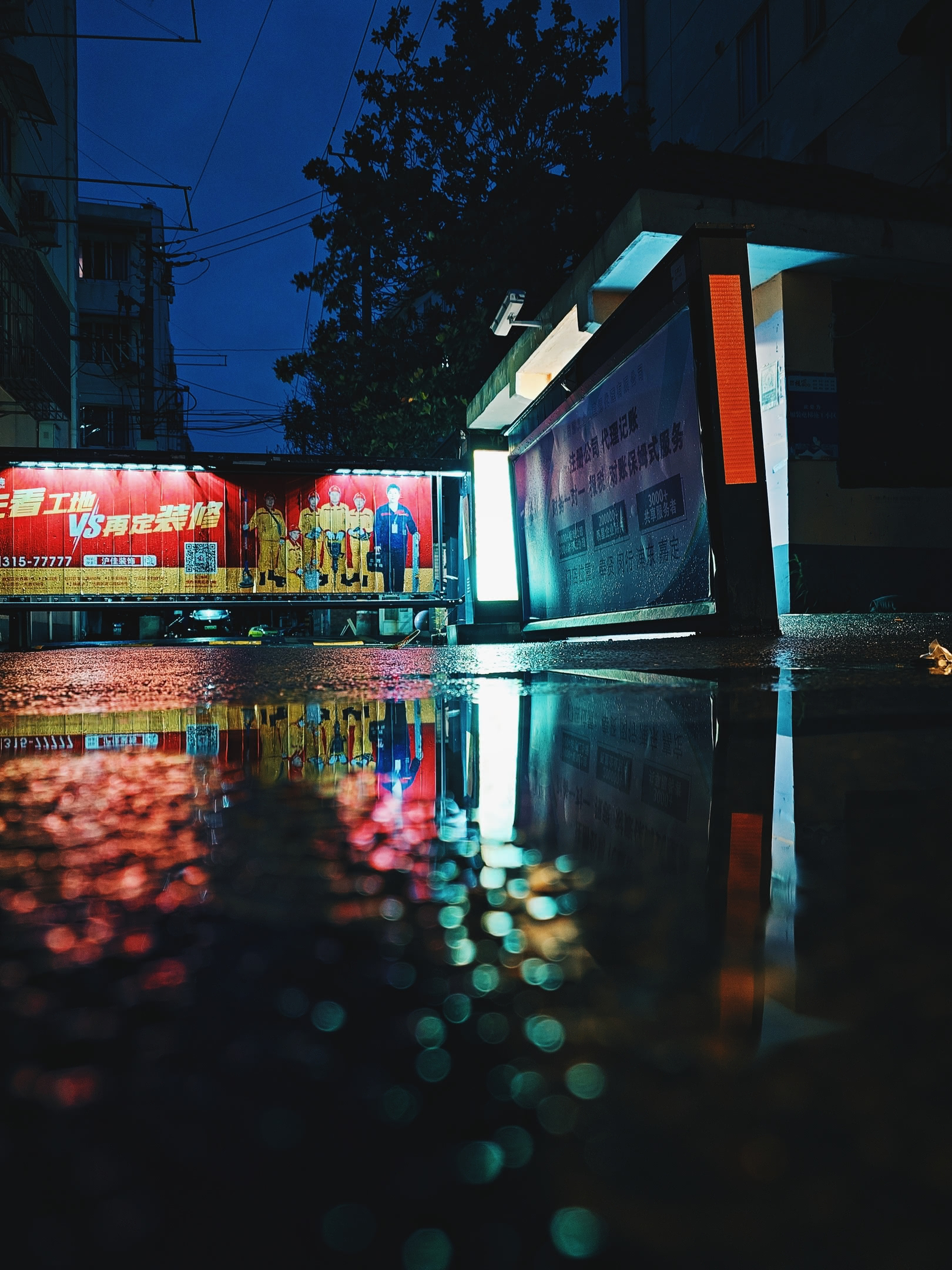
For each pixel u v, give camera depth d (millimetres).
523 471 10977
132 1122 227
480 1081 248
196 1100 236
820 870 511
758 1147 215
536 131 17391
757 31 16625
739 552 5098
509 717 1563
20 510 12578
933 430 11008
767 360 10906
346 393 18781
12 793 876
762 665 2750
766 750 1055
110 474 12828
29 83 17703
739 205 9469
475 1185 198
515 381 13812
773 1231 183
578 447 8547
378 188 16766
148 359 32094
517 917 428
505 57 16875
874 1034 281
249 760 1116
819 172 11711
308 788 882
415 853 588
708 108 18203
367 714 1715
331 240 17719
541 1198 194
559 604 9695
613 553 7652
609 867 535
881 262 10188
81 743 1336
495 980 337
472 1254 169
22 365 18734
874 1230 185
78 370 26141
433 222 17016
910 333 11000
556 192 16297
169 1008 313
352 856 580
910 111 12969
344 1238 177
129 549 12883
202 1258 165
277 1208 186
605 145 16953
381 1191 194
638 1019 297
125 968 360
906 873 503
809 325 10625
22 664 4570
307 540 13344
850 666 2609
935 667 2459
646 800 771
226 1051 272
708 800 760
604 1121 227
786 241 9641
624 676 2535
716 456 5125
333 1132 224
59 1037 286
